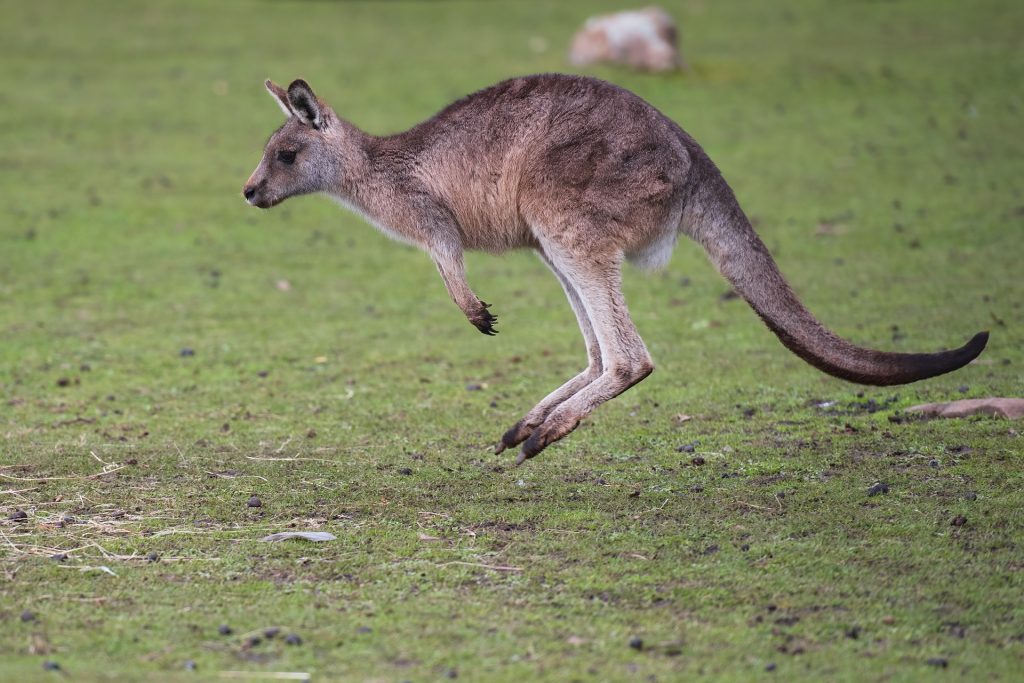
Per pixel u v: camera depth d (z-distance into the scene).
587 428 30.77
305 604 20.34
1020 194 55.34
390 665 18.23
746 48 85.38
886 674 17.75
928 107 70.69
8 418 32.41
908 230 51.31
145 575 21.52
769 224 53.31
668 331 40.88
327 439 30.44
